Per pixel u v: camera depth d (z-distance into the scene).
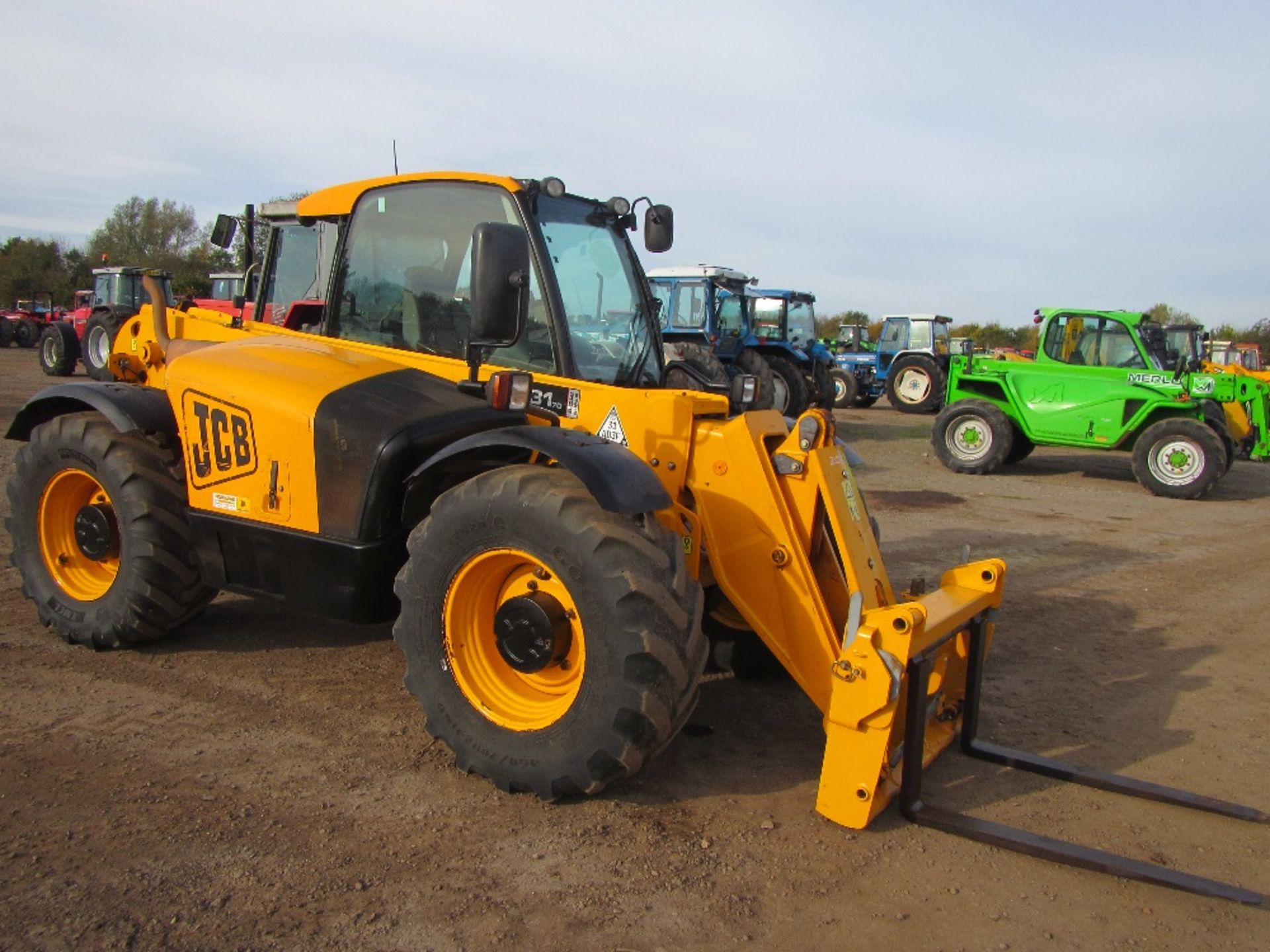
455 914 2.67
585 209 4.28
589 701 3.15
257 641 4.80
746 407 4.24
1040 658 5.36
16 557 4.73
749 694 4.49
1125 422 12.30
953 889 2.95
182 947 2.48
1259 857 3.27
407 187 4.21
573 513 3.15
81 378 19.70
